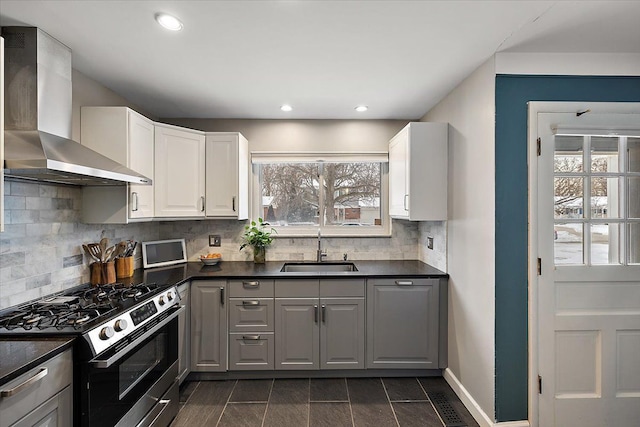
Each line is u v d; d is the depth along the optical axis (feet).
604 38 5.92
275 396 7.96
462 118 7.77
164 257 10.05
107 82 7.79
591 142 6.49
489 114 6.58
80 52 6.35
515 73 6.42
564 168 6.44
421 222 10.68
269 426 6.86
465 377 7.64
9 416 3.44
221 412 7.34
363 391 8.17
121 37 5.82
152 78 7.58
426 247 10.23
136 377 5.68
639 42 6.07
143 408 5.86
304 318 8.59
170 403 6.86
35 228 6.04
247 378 8.77
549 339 6.40
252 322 8.59
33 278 5.98
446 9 5.04
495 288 6.44
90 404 4.50
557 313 6.42
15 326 4.69
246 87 8.14
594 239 6.47
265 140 10.93
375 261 10.79
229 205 9.70
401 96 8.77
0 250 5.36
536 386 6.39
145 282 7.63
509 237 6.43
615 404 6.43
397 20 5.34
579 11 5.08
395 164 9.93
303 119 10.93
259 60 6.72
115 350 4.94
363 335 8.63
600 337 6.42
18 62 5.50
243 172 10.17
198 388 8.34
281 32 5.69
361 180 11.36
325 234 11.20
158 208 8.48
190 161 9.27
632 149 6.52
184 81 7.76
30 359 3.76
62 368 4.22
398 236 11.03
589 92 6.46
